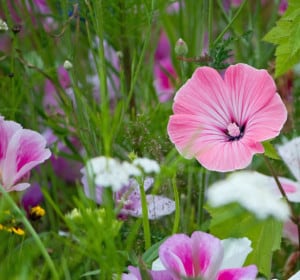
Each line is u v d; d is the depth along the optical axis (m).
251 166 1.17
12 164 0.97
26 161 0.98
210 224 1.01
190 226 1.11
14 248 1.01
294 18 1.04
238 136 0.95
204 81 0.96
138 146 1.09
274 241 1.00
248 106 0.95
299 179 1.07
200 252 0.88
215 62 1.06
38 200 1.16
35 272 0.93
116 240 1.03
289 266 1.09
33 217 1.06
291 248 1.17
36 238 0.88
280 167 1.17
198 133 0.94
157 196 1.03
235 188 0.81
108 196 0.99
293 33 1.03
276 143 1.17
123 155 1.11
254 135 0.94
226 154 0.94
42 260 1.06
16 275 0.91
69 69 1.06
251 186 0.81
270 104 0.94
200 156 0.94
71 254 1.00
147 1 1.17
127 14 1.21
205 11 1.19
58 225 1.15
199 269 0.88
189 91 0.96
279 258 1.17
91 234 0.88
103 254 0.91
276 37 1.06
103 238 0.88
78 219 0.90
